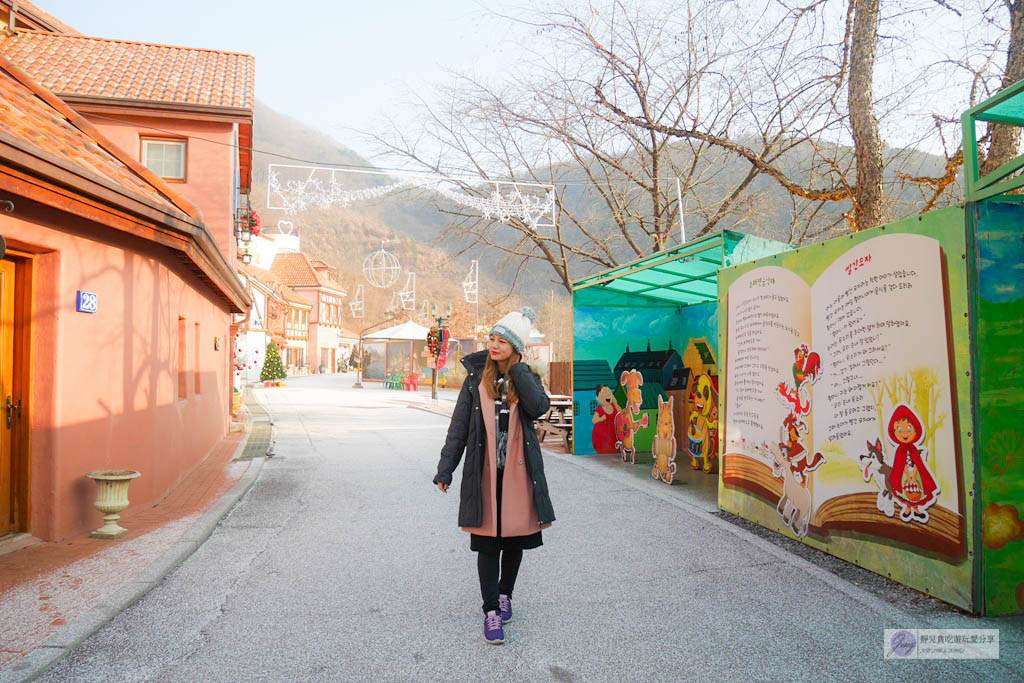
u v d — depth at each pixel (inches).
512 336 148.3
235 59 711.7
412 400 1114.1
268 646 142.2
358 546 221.1
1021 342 152.3
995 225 151.4
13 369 217.9
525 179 697.6
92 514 234.2
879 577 179.9
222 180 616.7
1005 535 152.2
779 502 227.0
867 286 182.2
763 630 149.6
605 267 710.5
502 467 145.2
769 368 231.6
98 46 676.7
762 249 275.3
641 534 232.1
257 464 401.1
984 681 125.3
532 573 191.0
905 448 169.9
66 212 209.6
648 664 133.7
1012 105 149.3
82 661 134.4
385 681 126.6
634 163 682.2
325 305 2561.5
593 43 571.2
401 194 688.4
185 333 363.6
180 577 188.4
